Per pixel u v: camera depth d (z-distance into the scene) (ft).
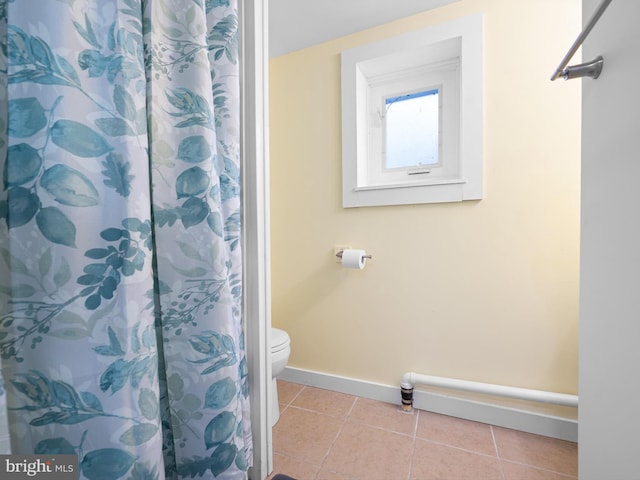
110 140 1.64
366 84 4.98
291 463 3.36
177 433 2.13
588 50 1.95
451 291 4.23
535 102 3.72
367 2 4.02
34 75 1.43
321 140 4.99
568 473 3.14
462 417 4.15
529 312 3.84
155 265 2.04
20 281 1.46
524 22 3.73
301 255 5.20
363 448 3.59
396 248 4.54
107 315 1.59
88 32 1.58
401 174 4.87
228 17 2.46
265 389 3.05
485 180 4.00
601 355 1.79
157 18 1.99
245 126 2.90
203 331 2.10
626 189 1.53
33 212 1.45
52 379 1.49
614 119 1.64
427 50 4.28
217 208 2.12
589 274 1.93
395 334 4.58
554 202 3.68
